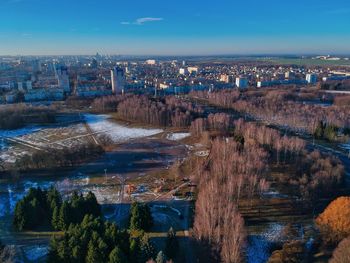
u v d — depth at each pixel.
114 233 103.88
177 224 133.25
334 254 100.56
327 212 120.75
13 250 110.12
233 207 125.00
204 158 198.75
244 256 109.75
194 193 159.50
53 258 102.88
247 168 152.62
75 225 115.69
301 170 168.75
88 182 175.50
